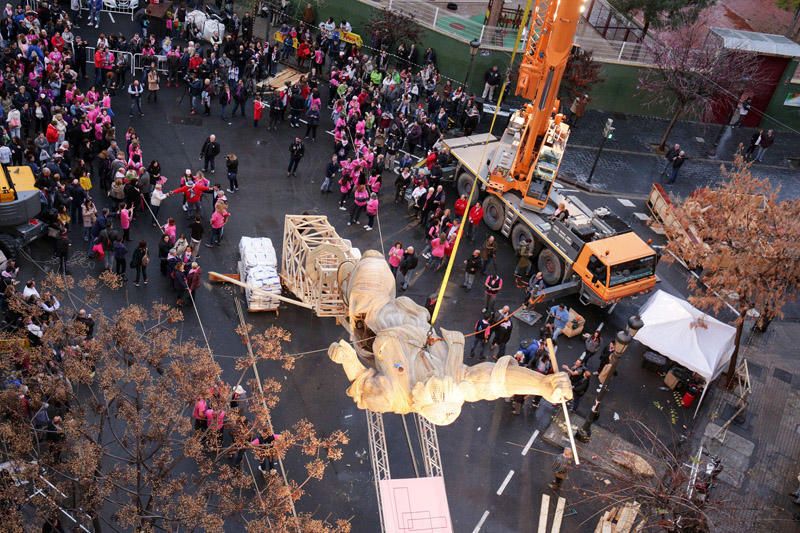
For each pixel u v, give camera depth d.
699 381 29.33
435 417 9.46
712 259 28.61
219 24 46.06
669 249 30.23
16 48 38.97
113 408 24.11
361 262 12.84
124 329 19.16
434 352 10.32
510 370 9.62
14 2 44.75
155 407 18.55
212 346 27.50
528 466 25.89
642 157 44.31
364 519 23.38
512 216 34.72
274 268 29.27
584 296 32.09
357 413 26.41
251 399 21.33
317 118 39.56
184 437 22.83
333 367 27.86
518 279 33.56
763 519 25.19
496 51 46.25
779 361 32.09
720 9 55.69
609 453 26.44
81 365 18.77
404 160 37.03
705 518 21.84
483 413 27.45
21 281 28.41
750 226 28.50
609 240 31.47
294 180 37.06
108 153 32.59
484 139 38.59
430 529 16.94
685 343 28.72
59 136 33.78
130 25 46.84
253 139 39.56
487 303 30.55
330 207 35.69
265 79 44.12
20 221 28.67
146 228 32.28
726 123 48.78
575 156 43.31
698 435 28.11
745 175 29.91
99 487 17.97
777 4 54.28
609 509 24.73
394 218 35.81
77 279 28.95
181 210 33.78
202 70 40.19
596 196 40.44
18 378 20.69
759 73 47.31
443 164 38.12
